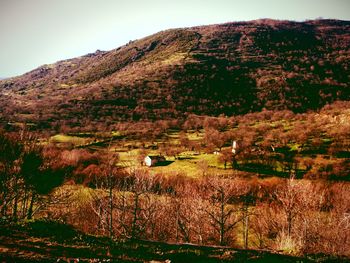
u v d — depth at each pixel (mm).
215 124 143250
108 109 175125
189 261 14992
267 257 15945
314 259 16156
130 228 23844
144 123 153000
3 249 13414
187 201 38375
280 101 177500
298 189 38281
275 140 99438
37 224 17234
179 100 190375
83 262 13195
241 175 73625
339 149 84312
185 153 102312
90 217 31766
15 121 134000
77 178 45781
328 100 171125
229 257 15586
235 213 42875
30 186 30969
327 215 38344
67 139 115625
